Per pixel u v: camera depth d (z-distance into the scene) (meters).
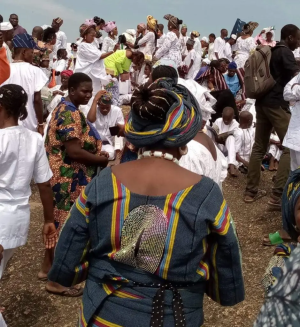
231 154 6.18
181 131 1.58
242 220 4.86
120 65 9.55
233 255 1.56
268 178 6.14
